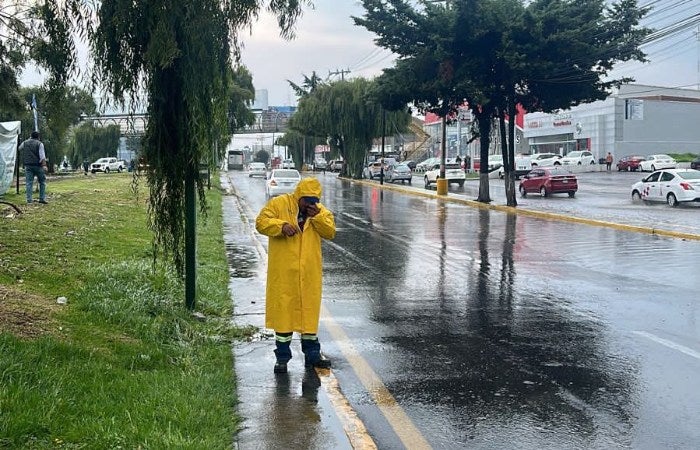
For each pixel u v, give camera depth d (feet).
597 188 141.79
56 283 29.71
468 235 66.59
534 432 17.03
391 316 30.53
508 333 27.30
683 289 36.78
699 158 185.37
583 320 29.50
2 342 18.30
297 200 21.74
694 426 17.34
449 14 101.71
